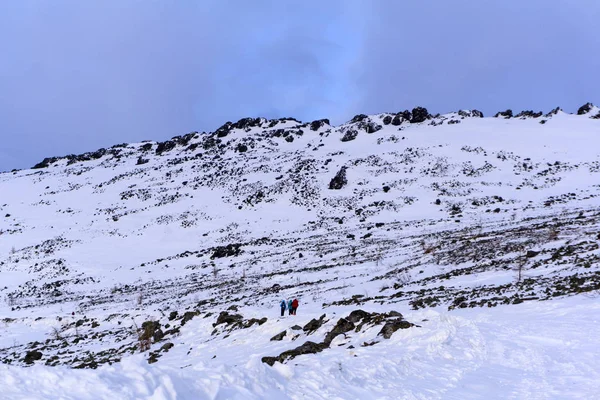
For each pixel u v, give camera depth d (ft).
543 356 37.50
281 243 193.57
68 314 130.11
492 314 56.65
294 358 43.39
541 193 217.97
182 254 202.49
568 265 84.28
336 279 120.47
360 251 153.89
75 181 394.93
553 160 272.10
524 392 29.68
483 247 119.96
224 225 239.71
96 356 79.15
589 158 265.34
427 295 82.74
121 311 125.08
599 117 371.15
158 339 85.76
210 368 29.04
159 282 163.43
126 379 23.44
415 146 336.08
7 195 366.22
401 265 123.44
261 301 104.32
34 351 83.92
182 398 23.06
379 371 34.50
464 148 315.78
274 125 495.82
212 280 152.05
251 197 277.64
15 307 151.84
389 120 430.61
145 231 245.04
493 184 245.24
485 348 41.16
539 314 53.72
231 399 24.85
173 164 408.26
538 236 119.14
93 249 221.87
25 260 212.23
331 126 484.74
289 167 329.93
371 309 73.26
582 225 124.67
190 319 95.35
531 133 335.88
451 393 30.01
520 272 82.02
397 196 244.42
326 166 317.01
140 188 341.41
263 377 29.25
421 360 38.32
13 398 19.90
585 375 31.94
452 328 47.01
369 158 322.34
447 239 143.23
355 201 247.50
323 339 56.90
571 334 42.93
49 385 21.70
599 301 55.83
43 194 360.89
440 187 249.55
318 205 251.80
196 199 292.61
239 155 399.85
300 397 27.96
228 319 84.69
